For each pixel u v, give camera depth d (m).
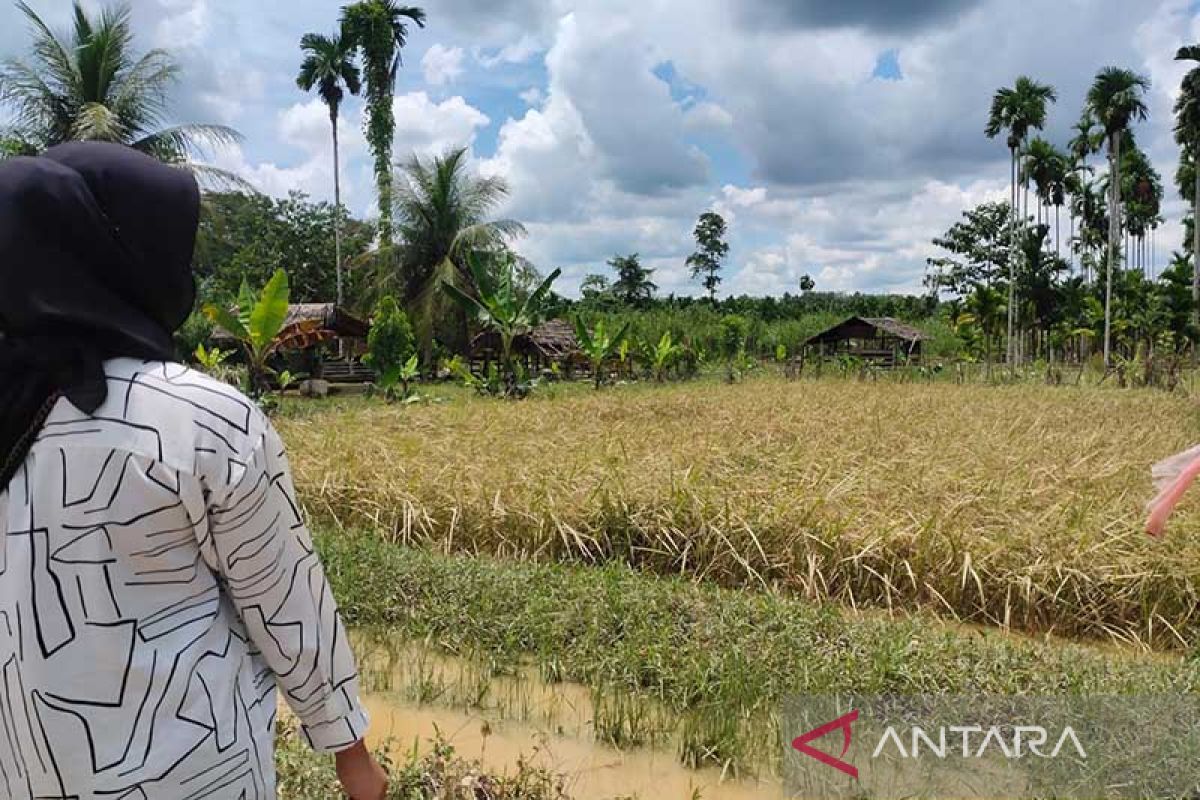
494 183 31.08
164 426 1.16
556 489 6.77
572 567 5.93
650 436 9.56
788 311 56.38
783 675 3.90
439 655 4.61
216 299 30.20
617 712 3.85
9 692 1.16
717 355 37.00
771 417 12.14
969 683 3.71
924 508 6.19
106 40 18.33
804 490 6.43
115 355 1.20
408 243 30.41
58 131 18.73
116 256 1.20
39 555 1.13
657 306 57.84
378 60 34.34
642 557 6.12
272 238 42.38
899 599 5.43
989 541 5.47
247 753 1.26
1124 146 52.38
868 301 62.81
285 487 1.31
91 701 1.13
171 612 1.19
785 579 5.67
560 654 4.38
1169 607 5.01
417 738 3.21
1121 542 5.45
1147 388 21.92
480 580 5.16
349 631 4.90
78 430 1.14
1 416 1.15
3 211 1.15
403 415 11.88
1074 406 14.88
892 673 3.83
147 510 1.14
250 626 1.29
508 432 9.91
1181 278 34.97
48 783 1.15
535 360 30.64
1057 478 7.09
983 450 8.49
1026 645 4.23
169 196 1.26
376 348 21.95
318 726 1.39
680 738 3.69
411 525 6.75
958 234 59.12
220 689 1.23
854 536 5.66
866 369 30.42
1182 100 35.66
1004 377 28.48
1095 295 44.78
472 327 29.75
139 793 1.15
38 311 1.14
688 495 6.25
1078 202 53.78
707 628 4.40
